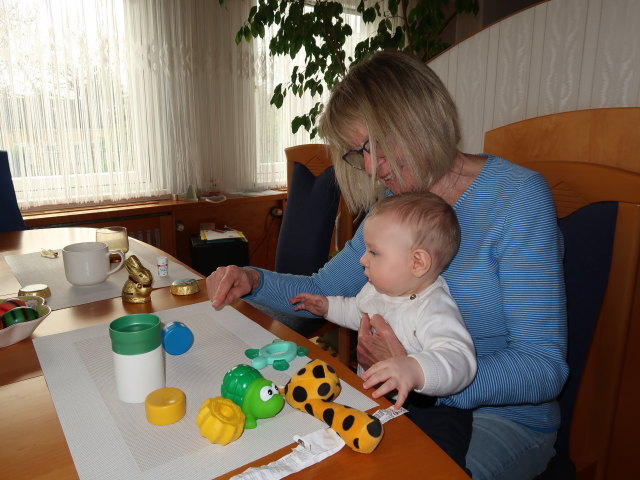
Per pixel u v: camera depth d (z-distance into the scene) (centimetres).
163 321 89
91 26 243
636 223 82
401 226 84
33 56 230
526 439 85
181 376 69
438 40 263
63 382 67
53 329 86
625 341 86
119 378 61
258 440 55
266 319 91
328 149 104
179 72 271
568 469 89
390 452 53
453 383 67
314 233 170
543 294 81
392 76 84
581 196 95
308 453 52
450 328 78
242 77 293
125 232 135
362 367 93
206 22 275
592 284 88
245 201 307
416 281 86
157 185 279
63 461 51
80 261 107
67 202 252
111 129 258
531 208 84
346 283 111
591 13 138
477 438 83
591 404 91
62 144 245
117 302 100
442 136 86
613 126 122
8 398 63
